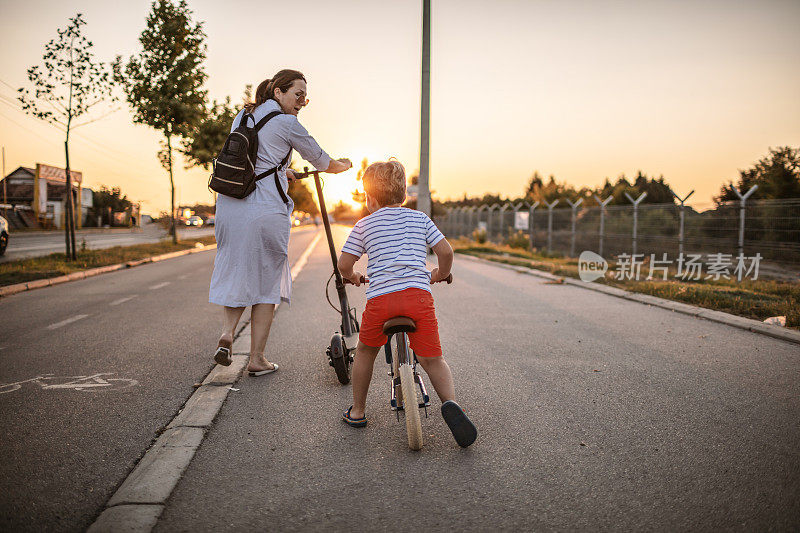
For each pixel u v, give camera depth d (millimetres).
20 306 7609
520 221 22844
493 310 7148
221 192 3814
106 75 13242
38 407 3508
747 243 10797
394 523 2172
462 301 7914
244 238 3889
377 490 2447
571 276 10922
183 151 23719
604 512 2244
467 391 3838
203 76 19672
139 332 5805
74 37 12844
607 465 2680
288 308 7305
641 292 8516
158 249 19156
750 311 6590
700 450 2844
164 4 18766
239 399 3674
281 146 3916
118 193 52969
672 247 12859
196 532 2098
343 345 3973
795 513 2221
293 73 4023
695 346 5133
